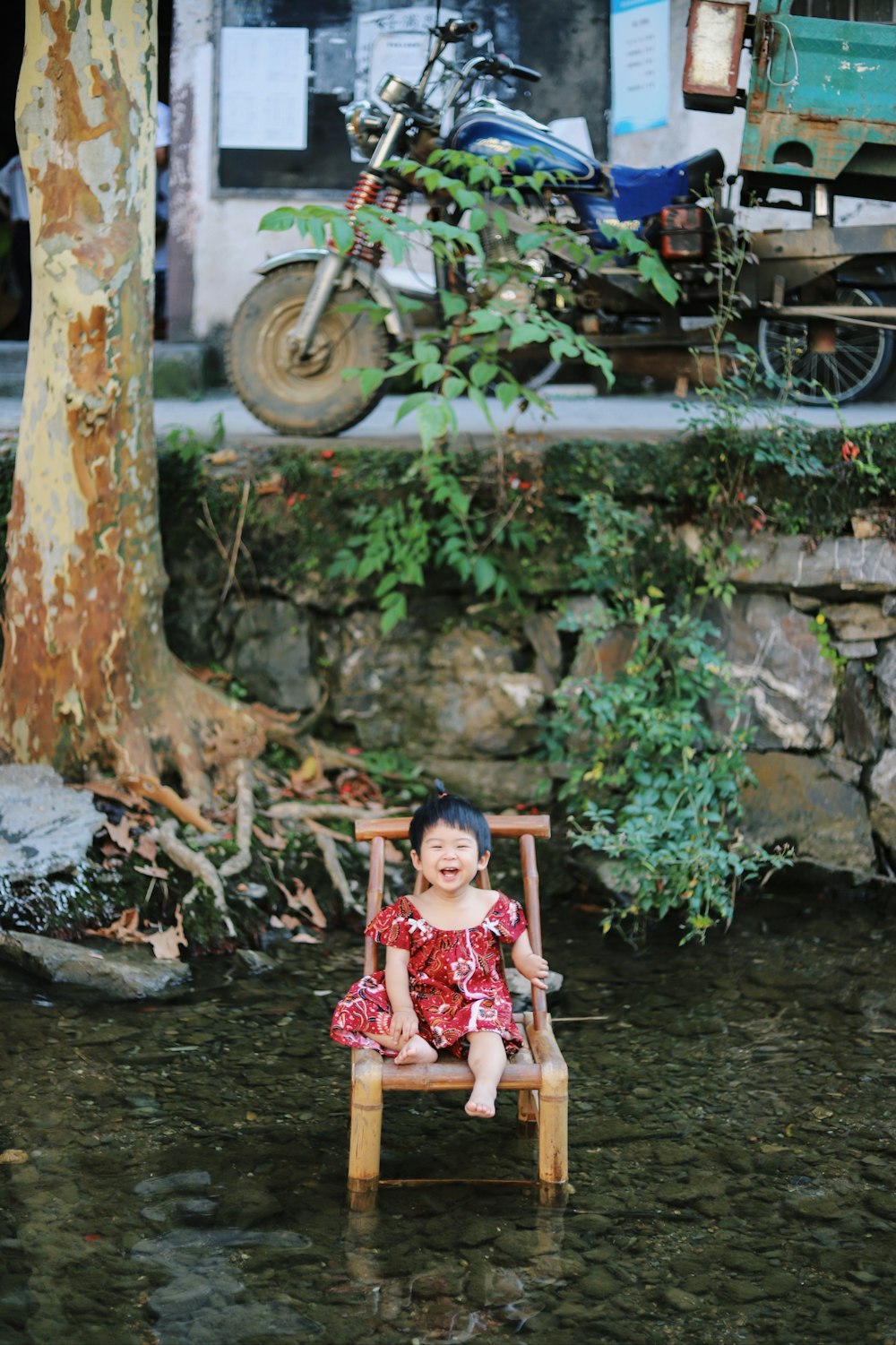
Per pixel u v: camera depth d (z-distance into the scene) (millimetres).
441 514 5586
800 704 5586
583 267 5621
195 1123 3510
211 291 8484
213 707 5438
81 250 4715
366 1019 3443
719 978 4586
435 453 5410
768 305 5645
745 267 5613
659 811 5031
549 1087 3213
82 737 5051
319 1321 2711
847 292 6934
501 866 5438
